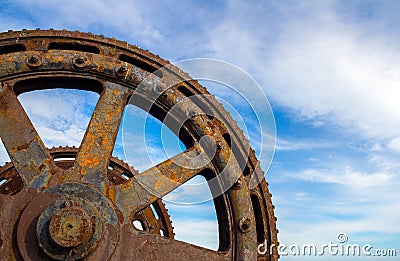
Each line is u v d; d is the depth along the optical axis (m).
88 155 4.87
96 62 5.18
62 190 4.57
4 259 4.27
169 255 4.83
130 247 4.71
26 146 4.73
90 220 4.33
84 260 4.41
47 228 4.28
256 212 5.62
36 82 5.15
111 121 5.09
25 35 5.23
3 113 4.79
